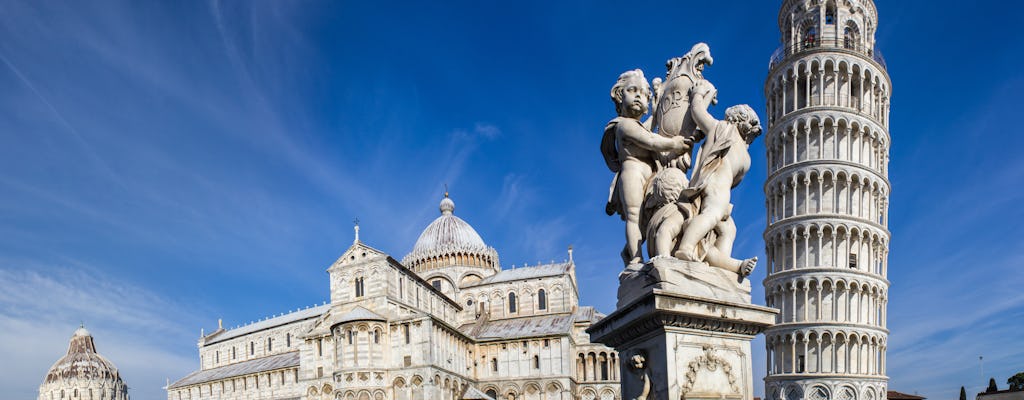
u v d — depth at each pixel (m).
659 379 7.29
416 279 97.00
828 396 62.06
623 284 8.13
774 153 73.12
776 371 66.94
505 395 99.88
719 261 7.96
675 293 7.05
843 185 67.81
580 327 105.12
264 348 133.62
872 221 67.56
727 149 8.05
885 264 69.31
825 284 65.94
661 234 7.82
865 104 71.19
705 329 7.42
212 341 148.12
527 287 111.62
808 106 70.06
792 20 74.88
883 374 66.00
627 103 8.58
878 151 71.12
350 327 84.69
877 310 66.88
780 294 68.12
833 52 70.50
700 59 8.88
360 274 90.44
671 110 8.80
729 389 7.36
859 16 73.44
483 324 111.31
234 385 125.69
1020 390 77.00
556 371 97.88
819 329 64.38
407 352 84.69
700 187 7.88
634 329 7.76
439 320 86.81
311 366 92.69
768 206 73.06
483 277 119.75
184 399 136.25
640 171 8.68
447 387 88.56
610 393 100.69
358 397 82.12
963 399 97.31
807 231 66.81
